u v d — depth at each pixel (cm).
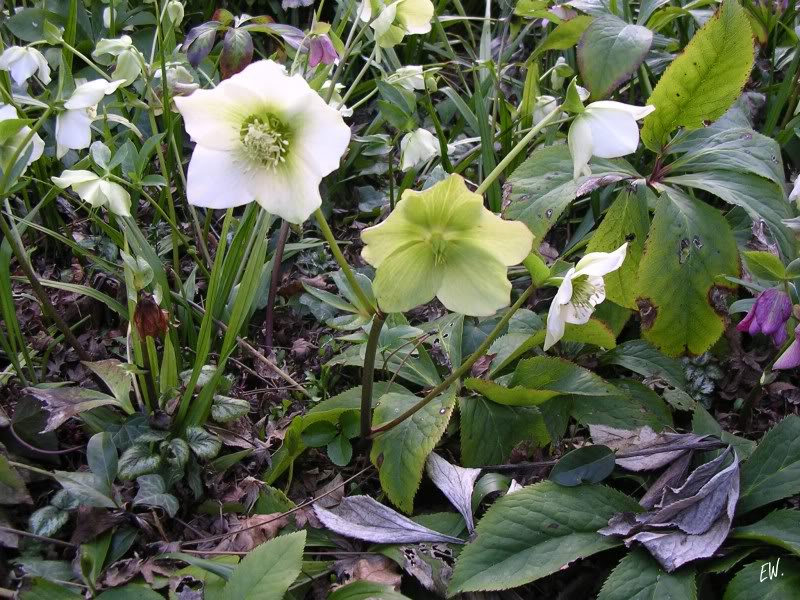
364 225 68
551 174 53
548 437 50
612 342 50
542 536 43
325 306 60
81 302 59
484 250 39
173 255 61
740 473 45
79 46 70
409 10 51
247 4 82
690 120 52
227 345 49
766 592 40
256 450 50
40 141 46
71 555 43
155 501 44
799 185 48
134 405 51
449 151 72
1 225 46
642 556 43
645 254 51
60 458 49
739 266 51
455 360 52
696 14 64
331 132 36
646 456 47
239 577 39
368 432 48
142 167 50
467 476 47
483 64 66
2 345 54
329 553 45
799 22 76
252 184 37
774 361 49
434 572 43
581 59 54
